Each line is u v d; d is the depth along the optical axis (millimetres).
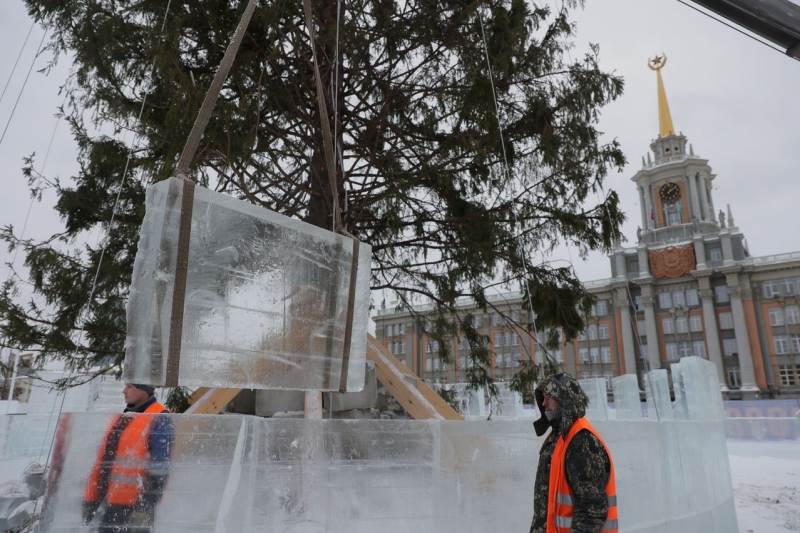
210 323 1415
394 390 4602
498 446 2834
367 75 5418
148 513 1769
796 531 5848
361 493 2328
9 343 4531
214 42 4441
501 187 5609
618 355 46562
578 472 1938
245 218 1553
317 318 1720
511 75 5270
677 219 51656
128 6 4703
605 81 5383
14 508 4438
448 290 6137
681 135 54531
